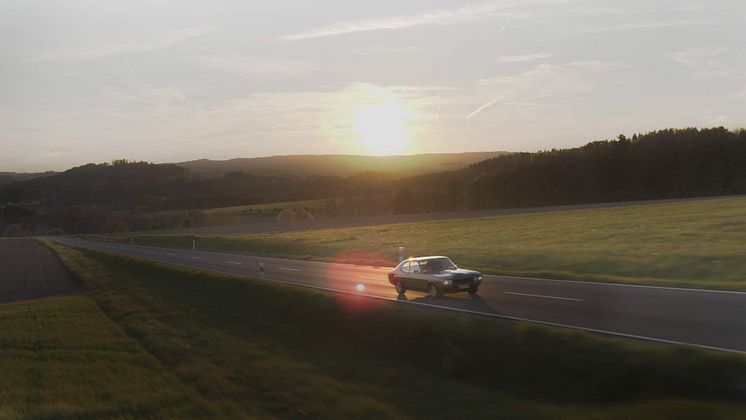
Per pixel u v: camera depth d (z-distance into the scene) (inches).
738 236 1238.3
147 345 713.0
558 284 884.0
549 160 4562.0
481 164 5511.8
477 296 804.6
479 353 475.5
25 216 7278.5
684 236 1331.2
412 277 855.7
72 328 852.6
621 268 985.5
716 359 373.7
